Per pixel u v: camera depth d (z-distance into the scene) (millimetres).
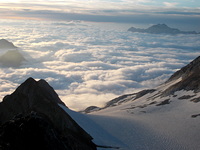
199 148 42000
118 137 48906
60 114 43219
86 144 39750
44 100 46844
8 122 32188
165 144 44781
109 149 41875
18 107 49188
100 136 46875
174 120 57969
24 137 30297
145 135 49750
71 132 40844
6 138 29703
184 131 49781
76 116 55344
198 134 47312
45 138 30812
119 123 57969
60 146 31922
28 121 31891
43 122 32719
